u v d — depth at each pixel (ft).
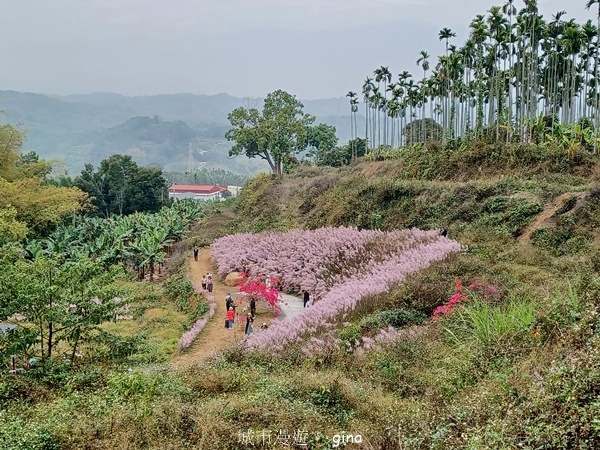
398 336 45.27
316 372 40.32
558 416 19.03
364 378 38.04
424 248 74.74
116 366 47.09
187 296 93.86
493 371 28.71
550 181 95.55
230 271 107.86
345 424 29.73
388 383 36.29
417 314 53.88
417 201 110.52
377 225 112.27
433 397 31.04
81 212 216.13
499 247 74.28
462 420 23.12
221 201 226.38
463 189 103.09
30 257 107.55
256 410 29.84
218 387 37.50
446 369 34.12
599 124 115.44
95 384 41.60
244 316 78.95
